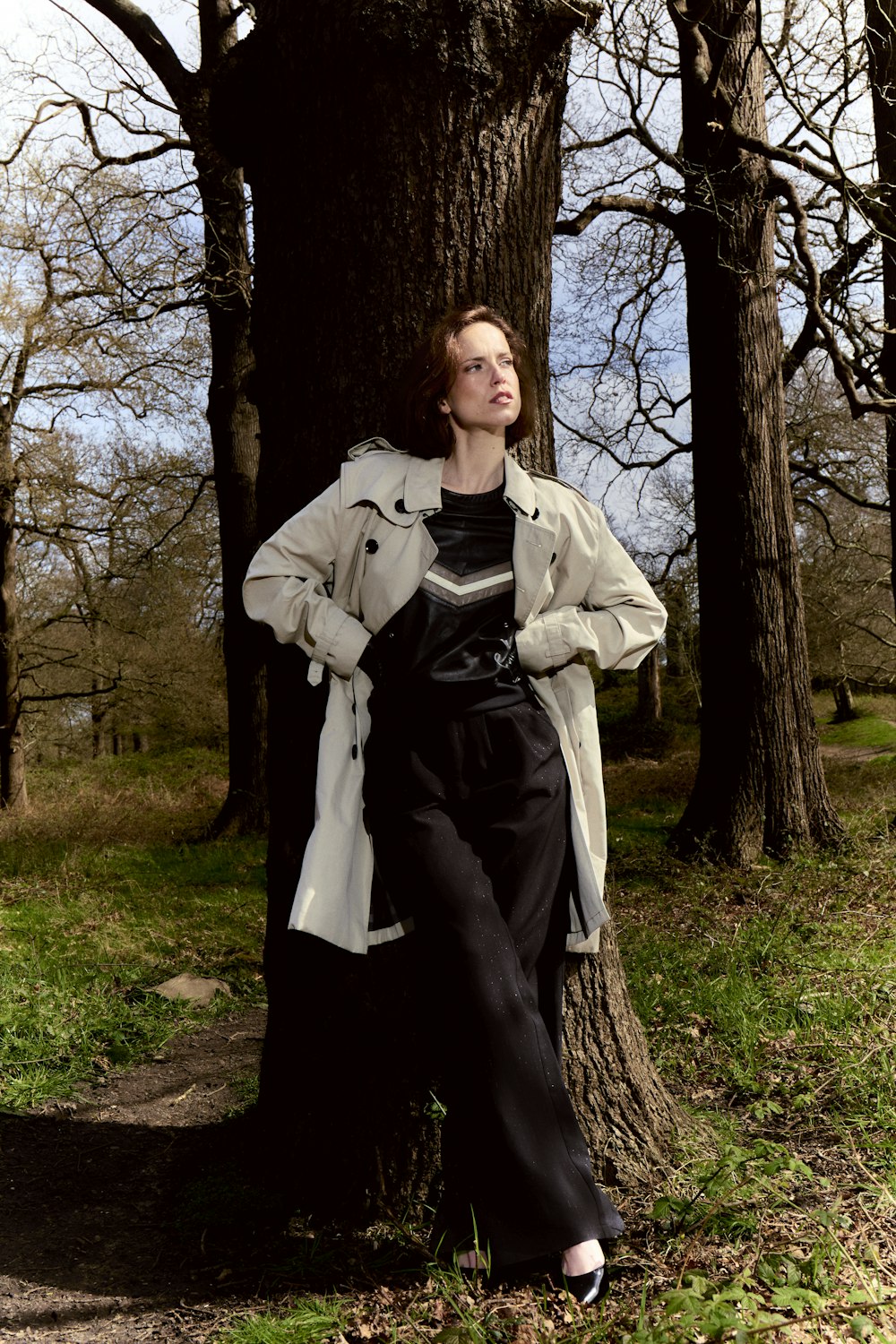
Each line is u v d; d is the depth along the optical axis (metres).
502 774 2.39
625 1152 2.98
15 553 18.20
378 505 2.39
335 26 2.77
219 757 24.77
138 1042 5.12
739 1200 2.71
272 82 2.94
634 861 9.09
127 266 12.52
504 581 2.43
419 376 2.45
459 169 2.83
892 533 11.12
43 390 15.37
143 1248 2.85
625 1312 2.21
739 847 9.01
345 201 2.86
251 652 13.17
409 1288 2.46
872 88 8.96
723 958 5.39
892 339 9.92
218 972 6.45
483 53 2.77
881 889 6.96
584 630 2.47
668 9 7.34
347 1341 2.27
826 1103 3.45
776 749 9.15
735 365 9.29
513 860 2.37
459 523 2.44
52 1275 2.71
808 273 7.52
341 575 2.50
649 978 5.11
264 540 3.07
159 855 11.95
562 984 2.55
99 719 24.89
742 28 9.06
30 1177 3.43
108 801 17.55
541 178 3.02
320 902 2.40
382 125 2.79
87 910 8.36
